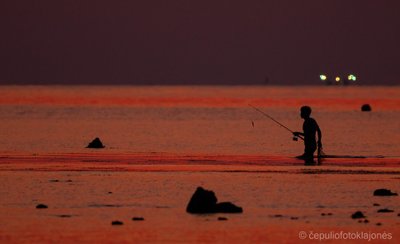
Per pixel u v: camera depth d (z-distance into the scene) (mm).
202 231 55344
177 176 80000
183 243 52031
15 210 61844
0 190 70500
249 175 81125
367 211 62219
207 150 111562
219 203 62625
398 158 99938
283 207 63688
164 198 67250
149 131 156250
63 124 180375
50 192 69625
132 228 56094
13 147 114500
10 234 54094
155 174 81562
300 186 73500
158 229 55875
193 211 61750
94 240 52656
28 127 167500
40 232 54719
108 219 59000
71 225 56875
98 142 115438
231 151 110062
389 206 64250
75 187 72312
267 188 72250
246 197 67750
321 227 56656
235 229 56094
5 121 192000
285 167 88688
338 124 186625
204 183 75125
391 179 78625
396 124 186875
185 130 160250
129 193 69375
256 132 155625
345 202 65875
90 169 85438
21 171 83062
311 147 98312
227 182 75875
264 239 53219
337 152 109188
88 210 62156
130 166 88750
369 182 76312
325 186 73625
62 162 92500
